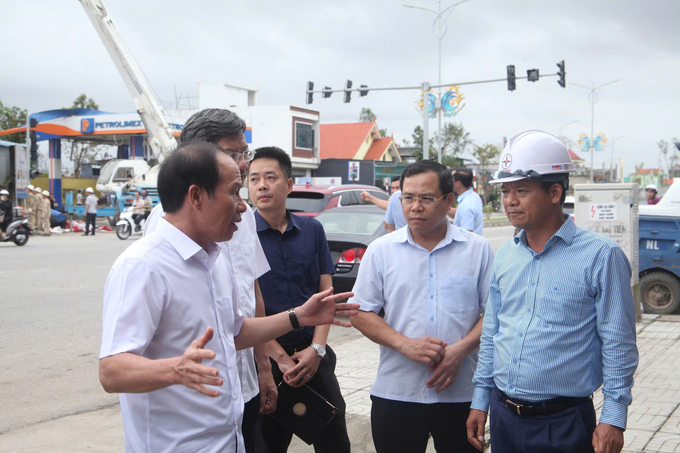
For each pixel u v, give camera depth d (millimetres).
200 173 1946
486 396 2670
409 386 2957
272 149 3373
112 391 1771
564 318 2379
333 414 3186
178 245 1973
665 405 4605
